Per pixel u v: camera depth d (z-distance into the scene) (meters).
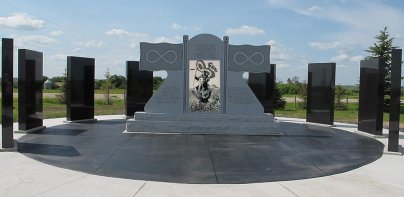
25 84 13.30
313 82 17.48
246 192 6.80
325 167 8.84
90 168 8.32
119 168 8.36
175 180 7.49
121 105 31.44
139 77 19.05
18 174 7.76
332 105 16.69
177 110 14.02
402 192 7.03
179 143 11.55
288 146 11.43
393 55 10.62
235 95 14.05
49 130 14.12
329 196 6.67
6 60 10.08
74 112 16.86
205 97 14.07
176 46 14.02
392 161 9.67
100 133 13.40
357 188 7.20
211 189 6.94
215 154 10.02
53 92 49.34
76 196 6.41
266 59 14.00
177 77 14.04
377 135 13.48
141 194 6.57
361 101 14.77
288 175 8.03
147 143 11.48
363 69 14.73
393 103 10.63
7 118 10.10
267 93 19.02
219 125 13.58
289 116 22.42
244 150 10.63
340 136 13.73
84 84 17.28
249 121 13.70
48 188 6.83
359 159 9.80
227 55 14.02
